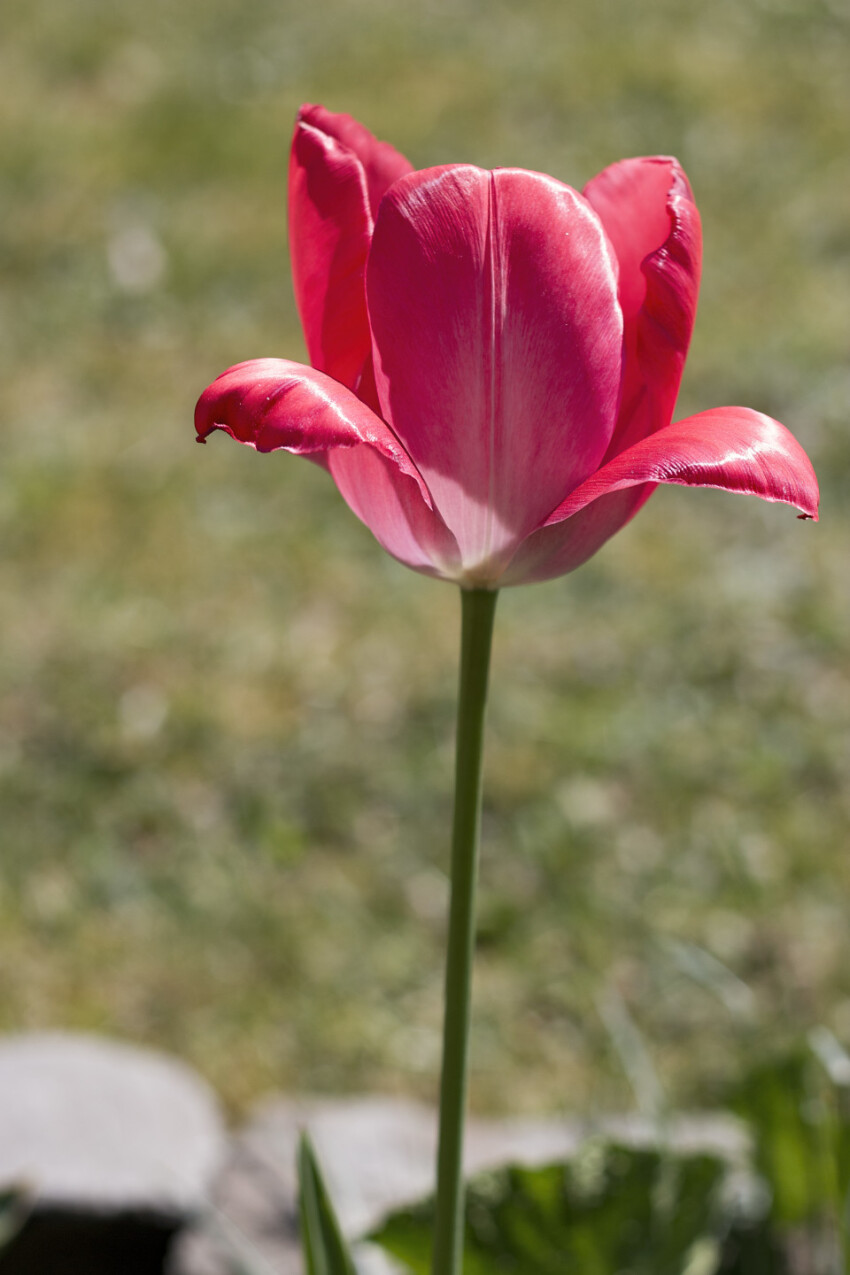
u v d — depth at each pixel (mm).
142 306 7000
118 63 9828
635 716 4410
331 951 3629
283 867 3881
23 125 8867
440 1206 1146
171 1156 2672
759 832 3959
